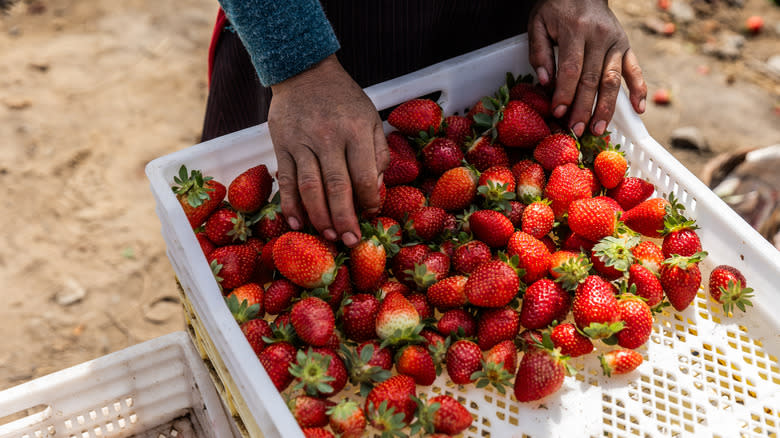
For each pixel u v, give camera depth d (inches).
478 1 34.8
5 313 46.6
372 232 29.8
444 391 28.8
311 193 27.3
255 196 30.6
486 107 33.8
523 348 29.8
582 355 29.7
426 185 33.2
